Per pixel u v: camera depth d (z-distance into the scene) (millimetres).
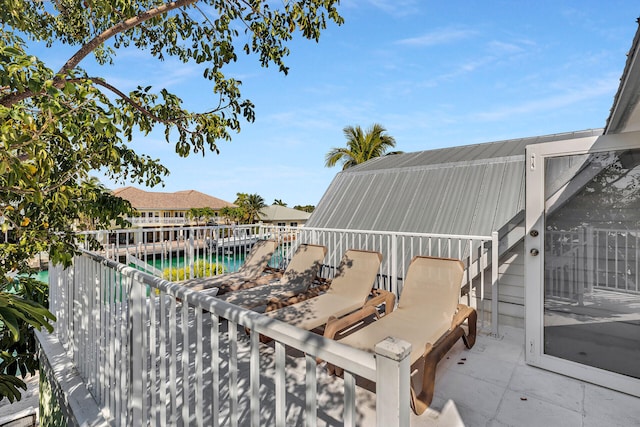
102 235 5980
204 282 5453
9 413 6043
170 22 3918
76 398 2939
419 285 3754
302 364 3350
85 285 3266
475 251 5348
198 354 1659
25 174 1833
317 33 3451
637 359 2781
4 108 1674
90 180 2760
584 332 3012
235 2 3506
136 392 2174
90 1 2600
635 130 2760
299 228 6996
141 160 3469
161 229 6848
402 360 929
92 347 3037
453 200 6500
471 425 2424
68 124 1932
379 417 966
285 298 4266
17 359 4566
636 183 2803
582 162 3045
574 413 2547
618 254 2883
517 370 3191
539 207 3227
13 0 2420
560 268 3141
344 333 3984
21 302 2188
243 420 2484
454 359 3418
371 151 21891
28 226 2512
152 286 2004
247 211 44844
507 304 5016
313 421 1171
